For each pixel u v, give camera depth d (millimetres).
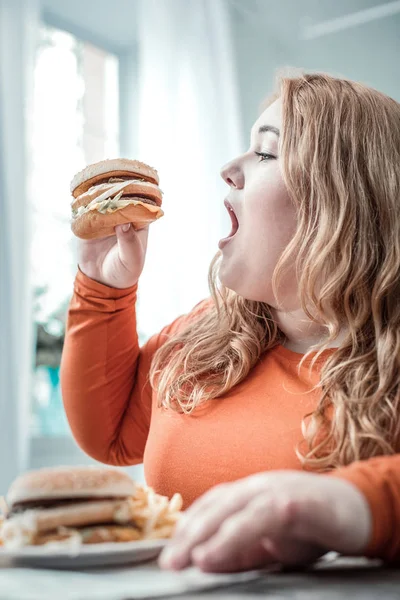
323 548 521
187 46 3076
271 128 1064
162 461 992
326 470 850
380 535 502
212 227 3021
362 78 3434
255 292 1038
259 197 1012
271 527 478
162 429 1024
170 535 606
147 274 2879
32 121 2488
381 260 1007
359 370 915
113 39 3207
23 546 560
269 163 1043
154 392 1138
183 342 1146
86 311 1185
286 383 978
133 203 1075
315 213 1009
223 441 945
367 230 1004
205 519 496
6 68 2381
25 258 2357
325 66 3562
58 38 2951
